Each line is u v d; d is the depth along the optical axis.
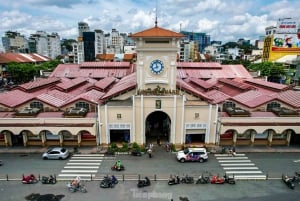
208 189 34.59
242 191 34.25
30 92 61.16
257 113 51.69
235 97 60.16
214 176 36.81
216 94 60.94
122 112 47.31
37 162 42.44
